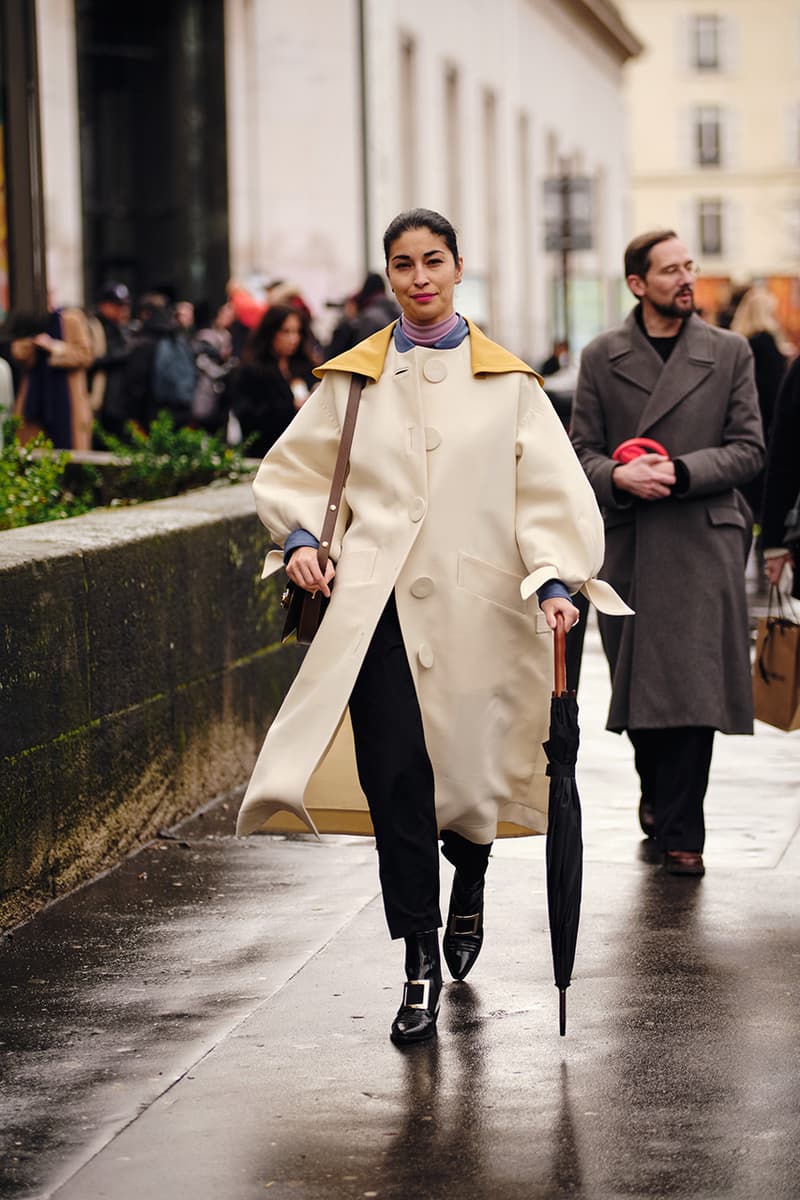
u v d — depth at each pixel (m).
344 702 7.94
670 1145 6.96
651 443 10.70
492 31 67.00
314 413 8.34
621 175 99.56
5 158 19.05
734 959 9.08
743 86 131.12
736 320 21.55
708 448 10.81
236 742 12.84
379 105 50.50
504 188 68.69
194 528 12.04
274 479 8.34
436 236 8.09
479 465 8.07
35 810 9.93
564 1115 7.25
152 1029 8.23
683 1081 7.57
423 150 56.25
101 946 9.38
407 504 8.06
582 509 8.05
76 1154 6.96
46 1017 8.39
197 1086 7.58
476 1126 7.16
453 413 8.12
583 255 86.12
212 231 45.91
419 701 8.06
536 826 8.42
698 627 10.70
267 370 18.39
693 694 10.59
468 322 8.27
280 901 10.11
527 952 9.20
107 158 45.12
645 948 9.25
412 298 8.10
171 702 11.71
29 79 18.91
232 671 12.73
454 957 8.80
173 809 11.75
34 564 9.91
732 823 11.79
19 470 14.13
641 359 10.95
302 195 46.97
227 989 8.72
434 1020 8.08
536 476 8.09
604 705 15.71
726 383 10.86
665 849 10.63
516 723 8.29
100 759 10.70
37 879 9.97
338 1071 7.71
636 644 10.76
